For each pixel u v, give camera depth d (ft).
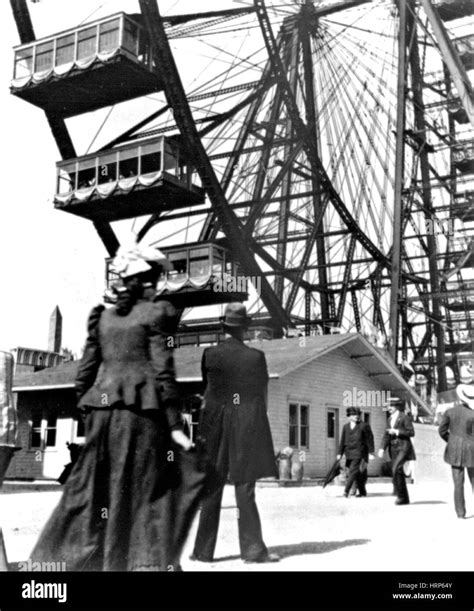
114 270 12.15
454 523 25.46
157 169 89.51
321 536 20.33
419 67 98.27
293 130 103.19
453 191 98.37
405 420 38.40
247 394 15.66
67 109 92.63
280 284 105.19
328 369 72.69
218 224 99.91
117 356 11.70
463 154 97.40
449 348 107.45
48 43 87.45
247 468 15.29
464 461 28.35
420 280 99.66
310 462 68.44
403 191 96.12
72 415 76.74
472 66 88.84
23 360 85.92
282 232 106.52
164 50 83.46
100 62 83.30
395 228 92.94
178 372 65.46
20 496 45.93
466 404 28.78
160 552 11.23
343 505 35.88
